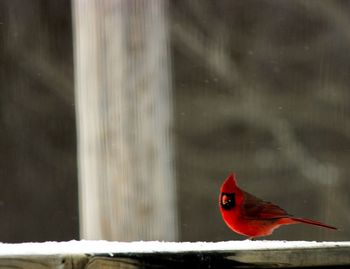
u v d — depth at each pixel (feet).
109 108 24.53
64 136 55.11
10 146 55.01
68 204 56.18
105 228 24.22
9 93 54.29
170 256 14.47
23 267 14.02
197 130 51.72
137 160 24.39
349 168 52.08
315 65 51.90
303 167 52.16
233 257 14.79
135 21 24.64
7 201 55.72
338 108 51.78
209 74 51.47
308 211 52.85
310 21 51.85
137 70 24.57
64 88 54.29
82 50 24.95
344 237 52.70
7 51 53.93
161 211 24.39
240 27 51.65
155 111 24.68
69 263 14.12
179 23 51.06
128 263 14.29
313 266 15.25
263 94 51.60
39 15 53.93
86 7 24.82
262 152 52.16
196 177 52.03
